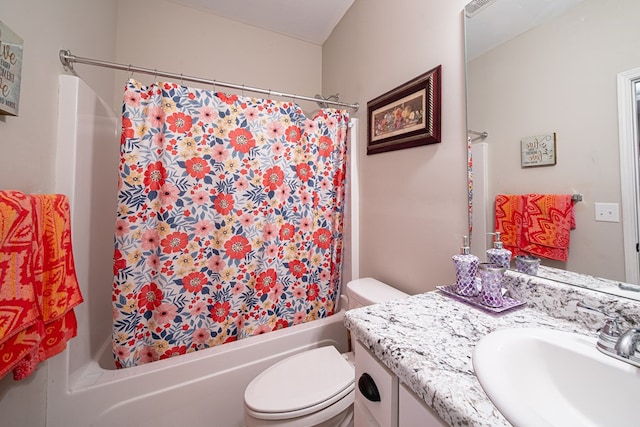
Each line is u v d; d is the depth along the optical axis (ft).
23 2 2.51
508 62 2.52
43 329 2.37
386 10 4.39
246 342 4.00
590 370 1.57
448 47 3.22
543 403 1.57
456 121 3.13
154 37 5.41
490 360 1.50
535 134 2.33
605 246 1.93
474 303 2.37
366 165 5.05
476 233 2.90
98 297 3.85
